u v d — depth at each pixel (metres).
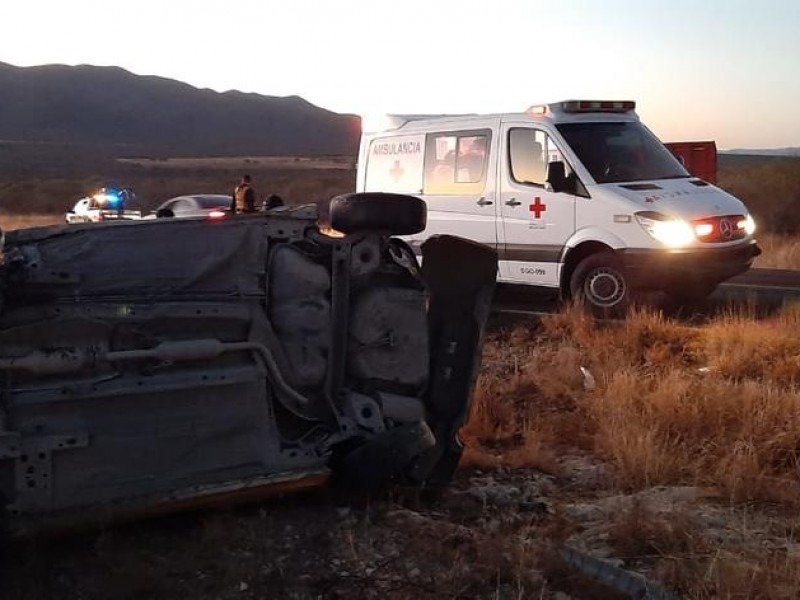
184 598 4.32
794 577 4.39
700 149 19.34
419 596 4.34
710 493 5.71
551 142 11.50
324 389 5.19
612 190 11.05
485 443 7.01
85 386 4.53
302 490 5.25
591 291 11.23
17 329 4.46
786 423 6.54
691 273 10.73
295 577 4.49
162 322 4.76
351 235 5.34
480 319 5.91
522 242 11.79
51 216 47.50
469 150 12.33
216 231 5.03
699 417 6.75
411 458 5.21
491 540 4.82
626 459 6.15
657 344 9.29
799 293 12.80
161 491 4.70
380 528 5.05
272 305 5.14
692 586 4.39
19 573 4.45
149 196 60.16
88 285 4.74
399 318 5.39
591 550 4.91
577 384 8.27
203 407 4.83
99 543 4.64
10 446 4.36
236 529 4.88
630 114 12.15
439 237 5.96
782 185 27.39
